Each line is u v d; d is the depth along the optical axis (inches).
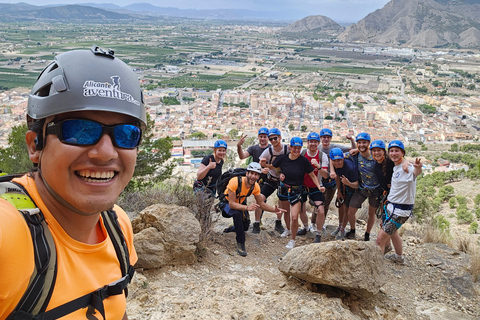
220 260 214.2
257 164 233.0
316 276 166.2
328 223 327.0
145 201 263.0
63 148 39.1
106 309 44.6
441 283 213.9
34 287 38.1
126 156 43.2
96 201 41.1
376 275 172.1
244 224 247.4
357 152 257.4
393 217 221.8
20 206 39.2
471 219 1084.5
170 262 188.7
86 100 39.5
